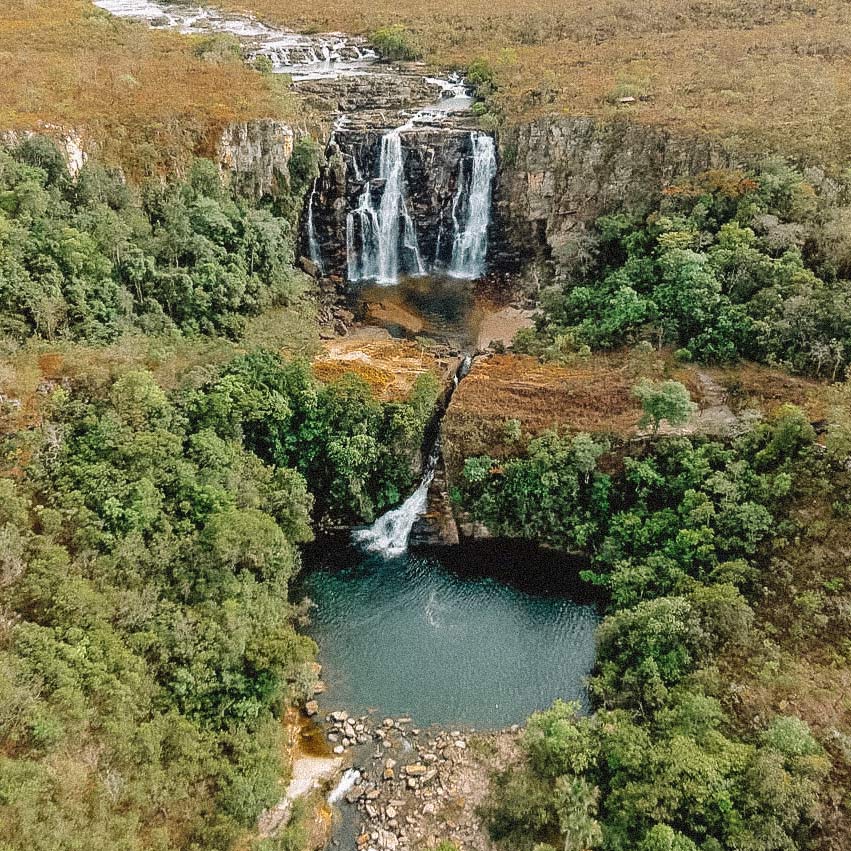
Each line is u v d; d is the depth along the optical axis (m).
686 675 29.33
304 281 52.75
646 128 51.25
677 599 30.92
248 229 48.22
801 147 47.81
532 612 35.94
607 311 44.78
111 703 24.95
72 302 37.59
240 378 38.88
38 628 25.00
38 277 36.78
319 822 27.05
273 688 29.42
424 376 43.25
